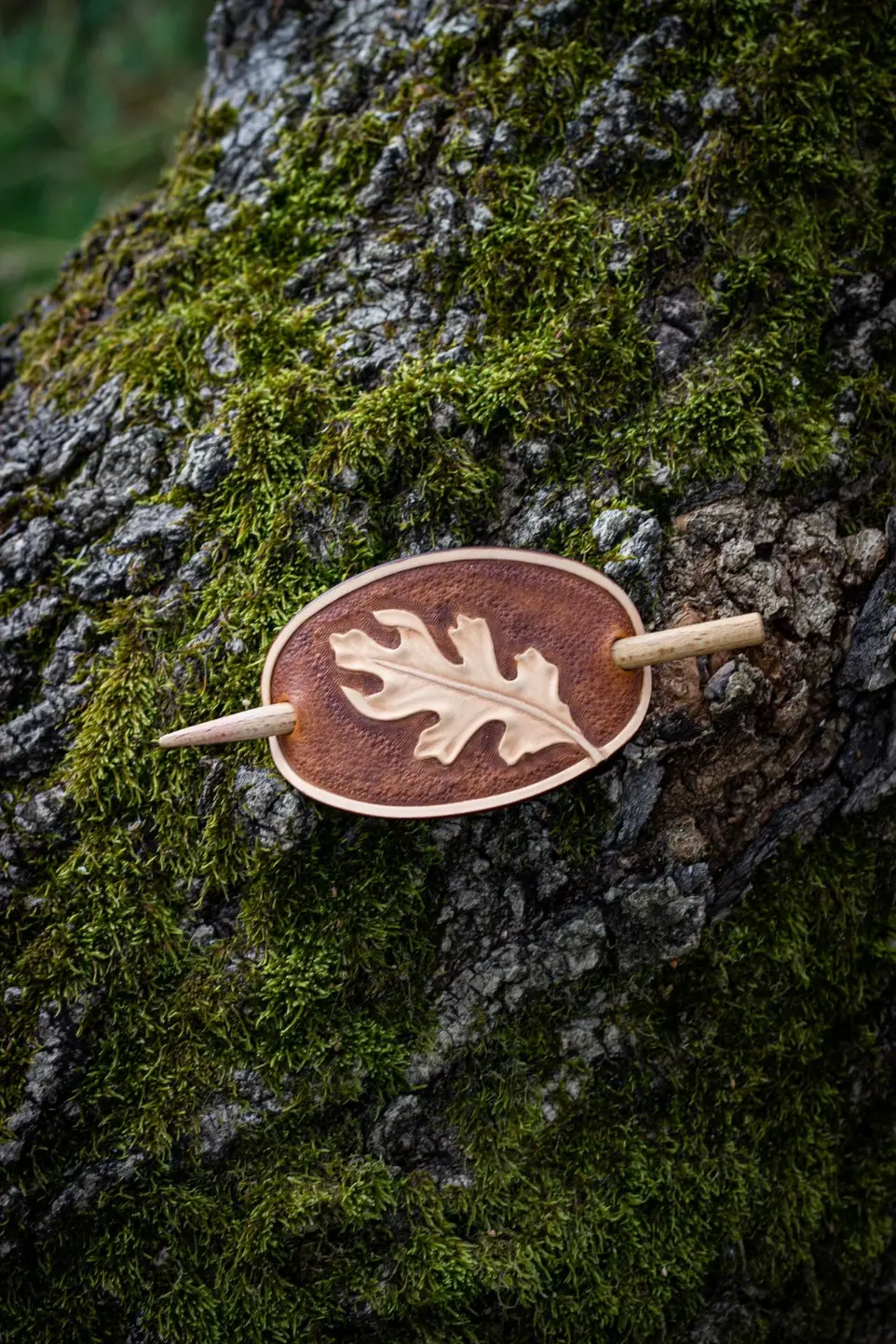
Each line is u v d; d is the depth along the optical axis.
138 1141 0.61
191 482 0.64
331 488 0.63
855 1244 0.67
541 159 0.66
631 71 0.66
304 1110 0.62
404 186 0.66
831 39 0.65
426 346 0.64
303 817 0.61
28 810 0.63
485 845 0.62
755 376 0.63
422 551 0.63
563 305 0.64
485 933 0.63
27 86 1.17
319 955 0.62
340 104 0.68
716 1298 0.65
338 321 0.65
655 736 0.62
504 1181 0.63
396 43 0.68
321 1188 0.62
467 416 0.63
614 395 0.63
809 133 0.65
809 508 0.63
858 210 0.65
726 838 0.63
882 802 0.65
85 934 0.62
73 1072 0.61
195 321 0.66
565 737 0.60
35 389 0.69
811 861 0.65
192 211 0.69
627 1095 0.64
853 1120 0.67
